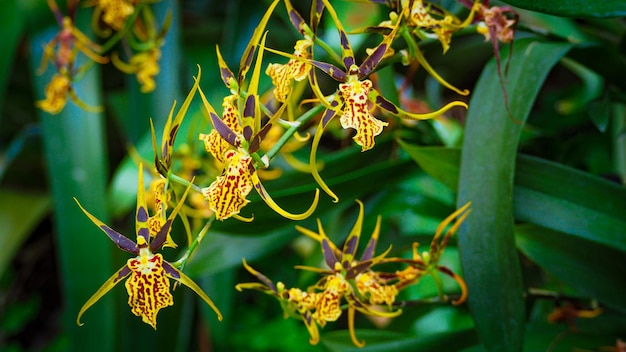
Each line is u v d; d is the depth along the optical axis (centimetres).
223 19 190
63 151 141
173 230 116
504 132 89
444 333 99
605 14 80
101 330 138
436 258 87
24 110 196
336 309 83
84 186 140
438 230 85
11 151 171
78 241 139
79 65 142
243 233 97
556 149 121
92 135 142
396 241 119
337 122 114
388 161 104
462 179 90
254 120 69
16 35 145
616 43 108
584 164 149
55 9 109
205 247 111
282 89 76
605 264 99
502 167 88
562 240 101
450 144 121
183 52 161
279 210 69
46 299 218
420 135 110
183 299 133
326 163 106
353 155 106
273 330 192
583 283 99
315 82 70
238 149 70
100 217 139
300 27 76
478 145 90
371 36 115
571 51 95
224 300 149
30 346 217
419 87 162
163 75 143
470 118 91
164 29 111
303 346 187
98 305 138
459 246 89
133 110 144
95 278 138
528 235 102
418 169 104
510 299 86
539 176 93
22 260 212
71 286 138
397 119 102
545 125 162
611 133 137
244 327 196
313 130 114
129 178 122
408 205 119
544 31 94
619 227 89
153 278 69
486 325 86
